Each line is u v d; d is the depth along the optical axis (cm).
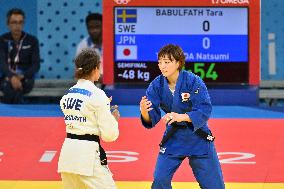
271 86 2825
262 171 1886
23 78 2708
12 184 1784
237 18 2528
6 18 2839
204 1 2512
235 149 2084
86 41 2762
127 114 2459
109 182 1350
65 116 1360
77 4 2881
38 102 2814
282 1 2842
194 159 1468
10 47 2698
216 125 2333
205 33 2534
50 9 2877
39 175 1861
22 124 2377
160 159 1477
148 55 2553
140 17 2528
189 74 1450
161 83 1462
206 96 1439
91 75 1366
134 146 2116
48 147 2119
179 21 2525
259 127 2314
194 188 1752
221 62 2556
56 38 2880
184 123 1448
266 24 2861
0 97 2756
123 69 2561
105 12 2533
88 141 1340
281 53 2869
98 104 1334
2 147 2112
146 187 1766
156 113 1465
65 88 2811
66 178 1362
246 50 2548
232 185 1770
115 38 2545
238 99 2586
